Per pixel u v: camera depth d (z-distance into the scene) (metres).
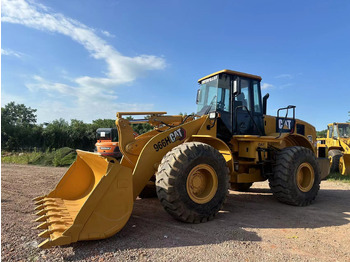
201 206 3.64
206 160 3.76
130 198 3.07
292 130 5.53
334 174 10.08
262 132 5.48
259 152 5.07
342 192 6.64
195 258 2.51
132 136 4.16
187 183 3.55
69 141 23.95
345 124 11.44
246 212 4.38
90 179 4.30
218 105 4.96
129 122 4.20
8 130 22.55
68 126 25.17
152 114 4.61
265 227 3.55
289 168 4.90
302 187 5.10
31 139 23.12
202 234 3.18
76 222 2.65
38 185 6.30
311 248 2.84
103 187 2.84
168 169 3.46
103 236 2.80
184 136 4.25
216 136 4.79
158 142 3.95
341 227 3.62
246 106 5.32
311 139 6.57
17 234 3.02
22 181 6.85
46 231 2.65
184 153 3.58
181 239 3.00
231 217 4.03
